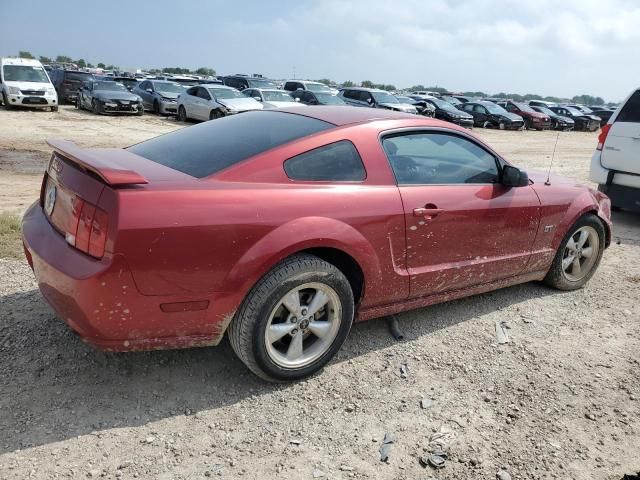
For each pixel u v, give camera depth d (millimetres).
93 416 2844
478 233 3971
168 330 2838
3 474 2408
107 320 2678
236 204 2869
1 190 7965
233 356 3500
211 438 2766
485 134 27188
